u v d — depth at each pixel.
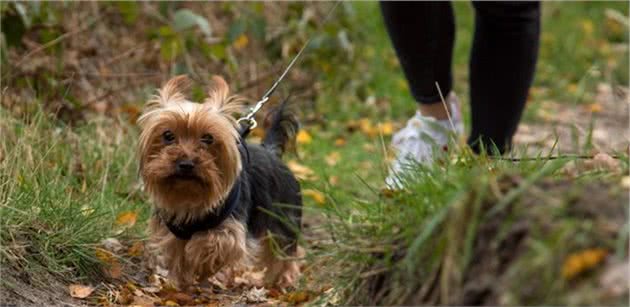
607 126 9.99
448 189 3.75
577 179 3.78
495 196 3.46
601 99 11.45
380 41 11.86
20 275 4.85
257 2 9.09
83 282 5.19
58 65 7.86
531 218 3.29
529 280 3.13
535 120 10.53
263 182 5.77
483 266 3.35
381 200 4.20
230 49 9.52
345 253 4.11
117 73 8.80
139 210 6.24
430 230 3.41
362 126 9.53
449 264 3.37
